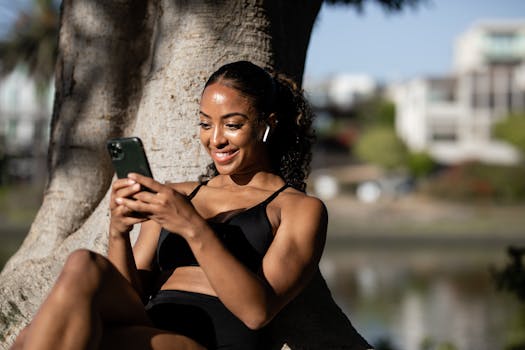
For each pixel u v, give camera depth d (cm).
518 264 546
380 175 4650
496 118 5047
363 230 2631
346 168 5062
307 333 314
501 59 6225
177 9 352
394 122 6038
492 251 2070
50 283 339
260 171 291
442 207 3441
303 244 265
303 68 390
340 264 1709
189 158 340
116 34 388
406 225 2811
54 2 2028
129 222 255
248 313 244
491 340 788
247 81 277
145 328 242
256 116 279
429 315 977
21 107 3994
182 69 345
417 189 3878
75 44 391
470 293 1197
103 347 234
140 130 355
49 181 393
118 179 252
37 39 2030
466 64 6512
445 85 5156
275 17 359
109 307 238
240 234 271
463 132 5109
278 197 280
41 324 223
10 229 2284
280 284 256
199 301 263
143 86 388
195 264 272
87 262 231
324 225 273
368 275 1476
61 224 380
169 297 266
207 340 259
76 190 384
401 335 829
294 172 310
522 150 4503
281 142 305
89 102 388
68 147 388
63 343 223
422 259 1833
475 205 3534
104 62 388
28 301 332
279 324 314
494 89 5078
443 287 1280
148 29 392
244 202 284
